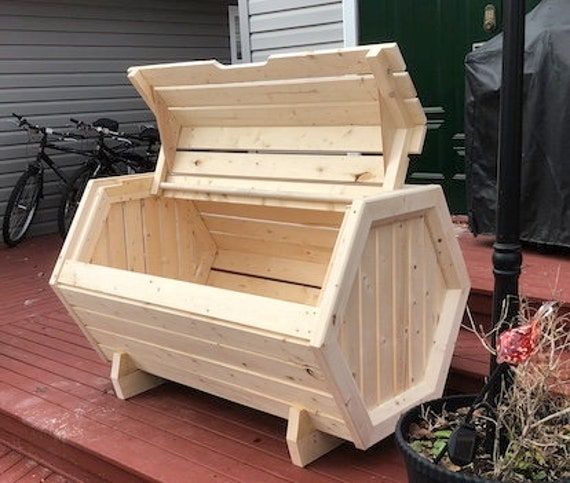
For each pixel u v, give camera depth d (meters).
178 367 2.79
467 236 4.12
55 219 7.07
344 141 2.58
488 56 3.62
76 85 7.11
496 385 1.88
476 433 1.81
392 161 2.43
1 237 6.59
